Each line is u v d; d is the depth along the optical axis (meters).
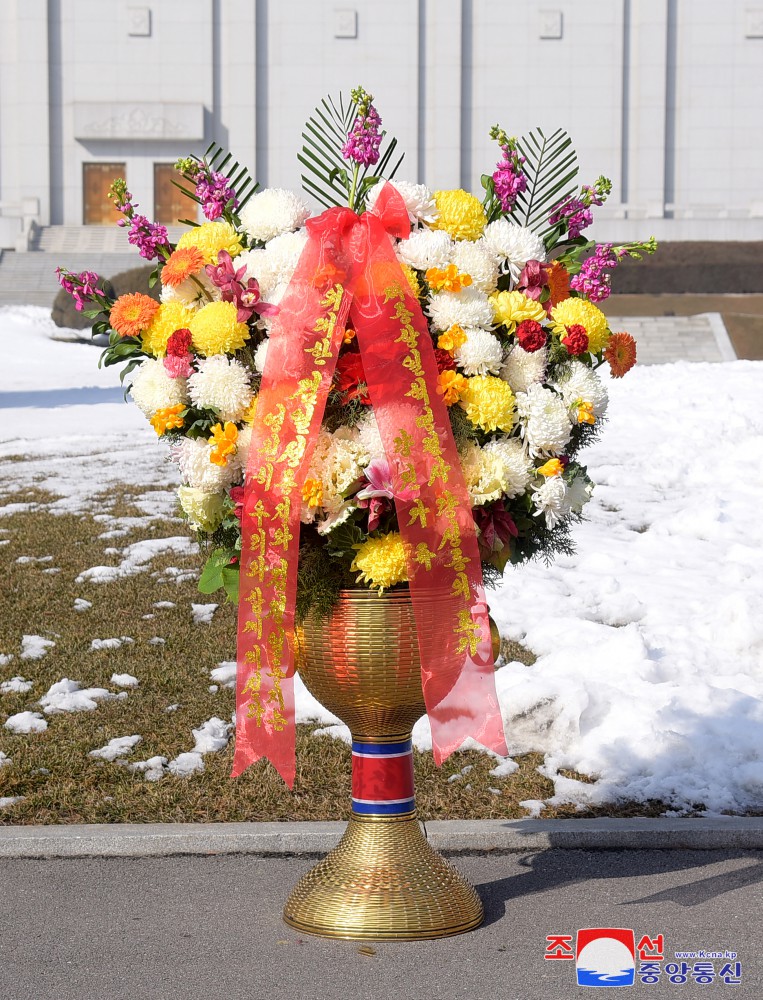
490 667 3.97
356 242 3.99
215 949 4.00
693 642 7.30
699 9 50.88
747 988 3.69
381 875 4.12
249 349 4.18
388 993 3.66
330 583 4.03
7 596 8.41
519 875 4.71
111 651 7.43
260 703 3.96
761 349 33.19
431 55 50.59
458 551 3.93
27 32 50.34
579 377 4.20
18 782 5.73
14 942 4.09
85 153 51.00
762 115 51.06
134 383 4.25
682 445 12.48
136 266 46.75
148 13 50.25
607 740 5.97
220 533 4.35
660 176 50.91
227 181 4.40
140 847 5.02
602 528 10.13
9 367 29.91
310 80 50.53
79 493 11.73
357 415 4.02
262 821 5.29
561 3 50.62
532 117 50.84
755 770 5.60
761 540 9.69
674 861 4.86
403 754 4.23
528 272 4.17
